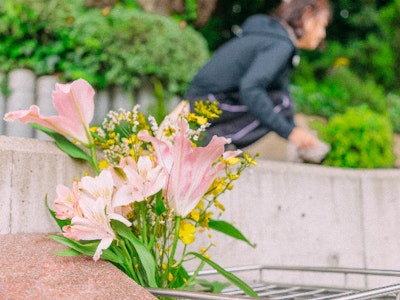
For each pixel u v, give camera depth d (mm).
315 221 2871
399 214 3047
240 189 2564
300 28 3143
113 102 5367
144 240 1592
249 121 3105
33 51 5094
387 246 3027
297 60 3166
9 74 4988
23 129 4551
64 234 1451
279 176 2748
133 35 5371
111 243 1565
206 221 1745
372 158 4008
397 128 8070
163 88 5555
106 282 1376
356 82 8617
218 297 1291
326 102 7773
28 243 1571
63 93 1667
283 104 3135
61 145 1805
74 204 1477
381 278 2996
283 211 2746
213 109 1748
